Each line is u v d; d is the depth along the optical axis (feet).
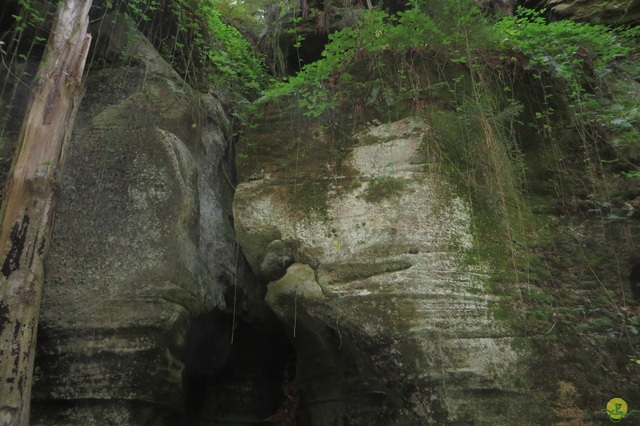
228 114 25.54
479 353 14.67
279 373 25.27
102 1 22.61
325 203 18.03
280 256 18.03
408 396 15.14
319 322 16.94
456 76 18.75
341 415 18.34
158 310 17.33
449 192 16.85
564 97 19.62
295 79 19.77
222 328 22.08
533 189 18.67
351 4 26.48
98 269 17.88
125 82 22.29
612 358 15.28
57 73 16.83
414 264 15.96
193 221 19.25
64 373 16.89
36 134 16.03
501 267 16.06
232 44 25.93
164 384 18.37
